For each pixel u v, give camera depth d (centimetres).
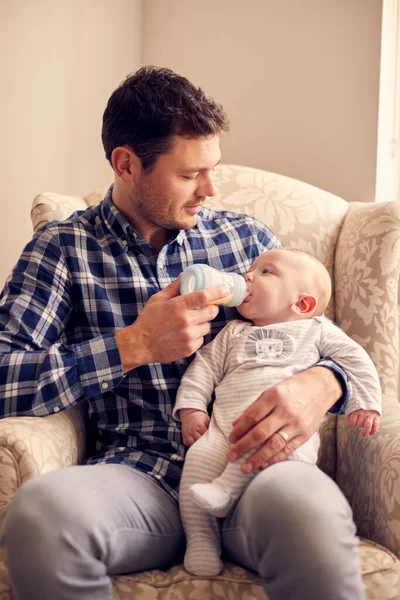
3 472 110
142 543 109
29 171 195
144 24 226
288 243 170
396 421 134
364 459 134
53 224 142
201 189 133
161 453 130
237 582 106
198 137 128
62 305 134
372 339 157
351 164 199
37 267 135
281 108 207
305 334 133
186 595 106
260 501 99
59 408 123
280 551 95
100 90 217
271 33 206
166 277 141
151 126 128
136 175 134
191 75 219
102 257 138
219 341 136
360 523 134
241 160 214
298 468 107
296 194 177
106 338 124
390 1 194
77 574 94
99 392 123
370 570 108
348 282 163
